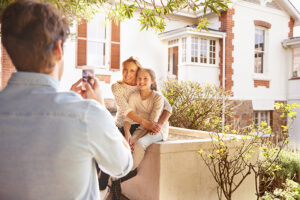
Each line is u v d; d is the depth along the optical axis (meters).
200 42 10.58
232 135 3.39
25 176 0.80
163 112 3.00
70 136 0.81
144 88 2.75
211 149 3.01
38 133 0.81
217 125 6.69
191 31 9.82
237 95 11.25
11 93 0.86
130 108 2.76
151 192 2.72
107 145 0.88
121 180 2.70
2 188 0.82
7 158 0.81
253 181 3.41
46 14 0.86
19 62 0.87
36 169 0.80
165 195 2.66
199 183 2.92
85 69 1.33
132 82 2.87
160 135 2.90
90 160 0.87
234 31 11.12
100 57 9.64
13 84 0.87
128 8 3.01
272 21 12.41
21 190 0.81
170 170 2.68
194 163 2.87
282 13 12.74
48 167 0.80
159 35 10.66
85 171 0.85
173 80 7.70
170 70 12.66
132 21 10.07
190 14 11.16
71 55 8.76
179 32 10.07
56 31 0.88
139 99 2.84
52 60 0.89
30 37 0.84
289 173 4.36
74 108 0.84
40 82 0.87
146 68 2.79
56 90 0.90
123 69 2.86
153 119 2.74
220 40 11.02
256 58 12.35
